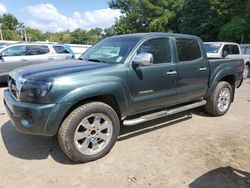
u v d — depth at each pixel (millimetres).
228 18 34406
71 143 3484
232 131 4926
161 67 4355
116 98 3820
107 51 4414
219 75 5555
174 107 5031
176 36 4773
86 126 3609
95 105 3633
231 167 3576
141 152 4008
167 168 3549
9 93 3924
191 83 4957
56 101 3293
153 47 4352
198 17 37062
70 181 3248
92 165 3623
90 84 3521
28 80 3381
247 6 28359
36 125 3307
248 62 13344
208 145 4277
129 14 52094
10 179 3283
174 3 48500
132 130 4867
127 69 3926
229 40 31328
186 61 4840
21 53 10031
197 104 5270
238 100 7598
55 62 4254
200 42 5238
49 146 4195
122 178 3312
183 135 4695
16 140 4418
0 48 9828
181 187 3135
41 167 3562
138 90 4094
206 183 3211
